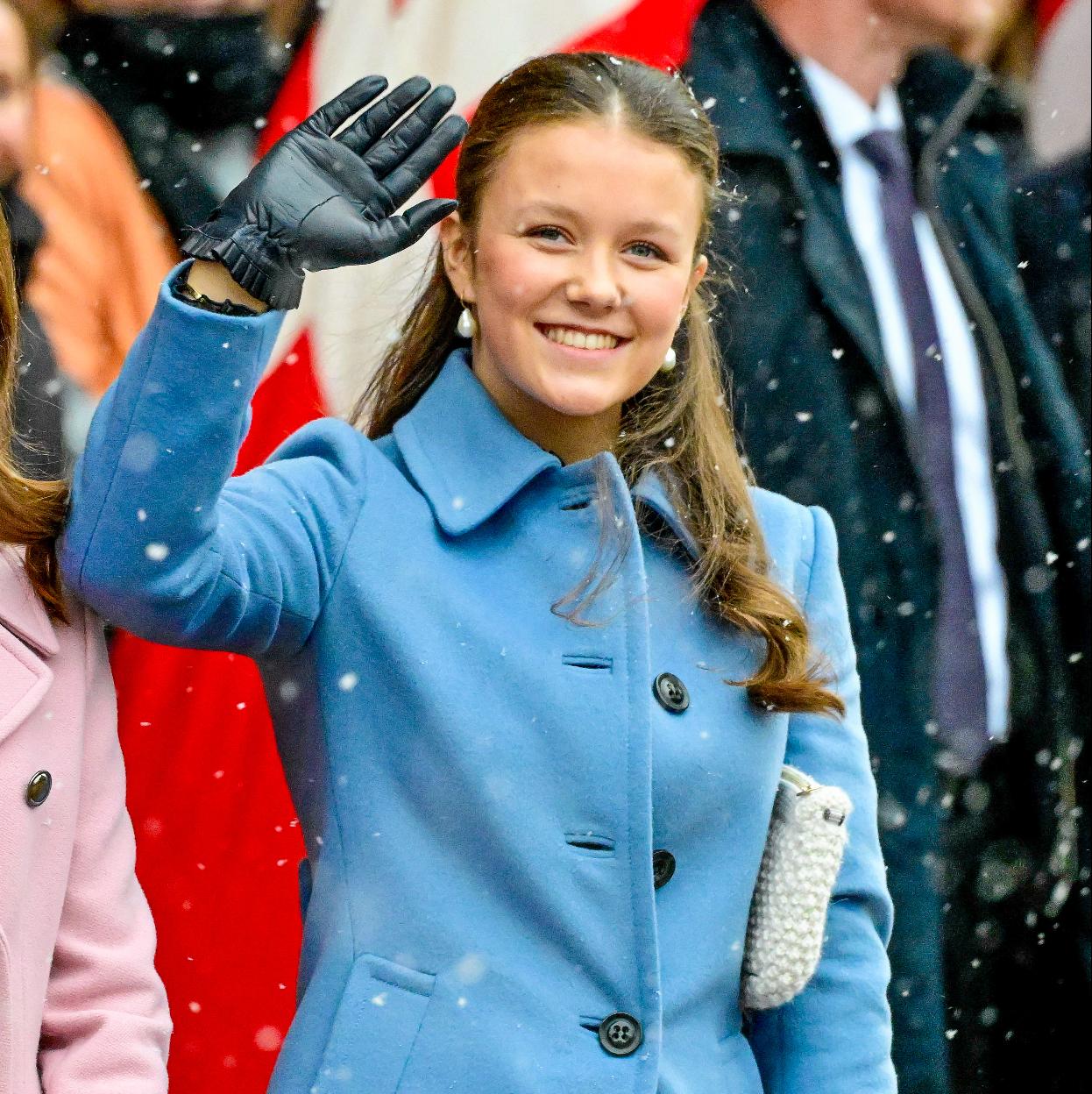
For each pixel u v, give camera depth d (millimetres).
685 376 9156
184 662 13656
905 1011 14969
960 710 15641
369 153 7949
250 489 8297
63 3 14797
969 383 16016
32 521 7930
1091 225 17703
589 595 8562
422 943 8141
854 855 9172
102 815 8305
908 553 15492
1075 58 17531
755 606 8781
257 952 13445
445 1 15484
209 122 15211
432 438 8852
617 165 8375
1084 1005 16562
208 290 7750
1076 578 16594
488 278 8570
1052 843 16109
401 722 8328
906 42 16250
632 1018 8289
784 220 15461
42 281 14234
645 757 8406
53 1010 8125
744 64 15688
